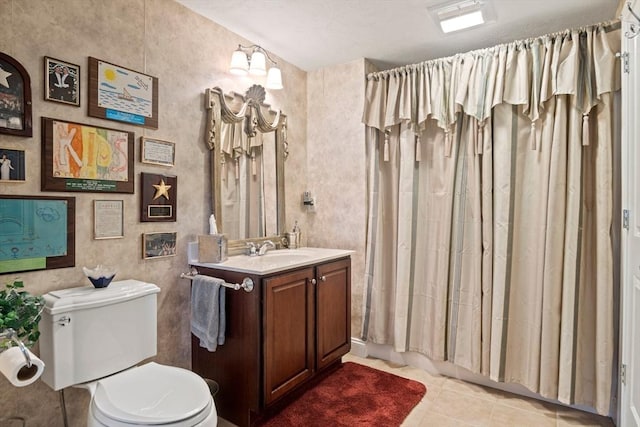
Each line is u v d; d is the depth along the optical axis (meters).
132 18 1.84
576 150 2.03
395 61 2.85
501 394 2.28
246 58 2.26
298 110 2.98
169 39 2.00
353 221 2.86
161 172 1.97
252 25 2.29
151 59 1.92
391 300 2.76
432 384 2.41
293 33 2.40
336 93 2.92
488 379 2.39
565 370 2.04
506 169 2.23
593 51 1.99
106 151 1.74
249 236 2.49
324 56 2.76
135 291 1.64
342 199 2.91
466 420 2.01
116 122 1.78
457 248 2.44
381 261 2.75
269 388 1.92
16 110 1.45
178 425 1.21
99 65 1.71
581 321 2.04
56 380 1.40
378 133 2.76
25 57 1.48
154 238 1.94
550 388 2.09
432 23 2.26
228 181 2.33
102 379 1.50
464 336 2.40
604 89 1.93
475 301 2.34
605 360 1.95
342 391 2.29
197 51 2.15
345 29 2.34
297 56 2.76
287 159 2.88
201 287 1.96
